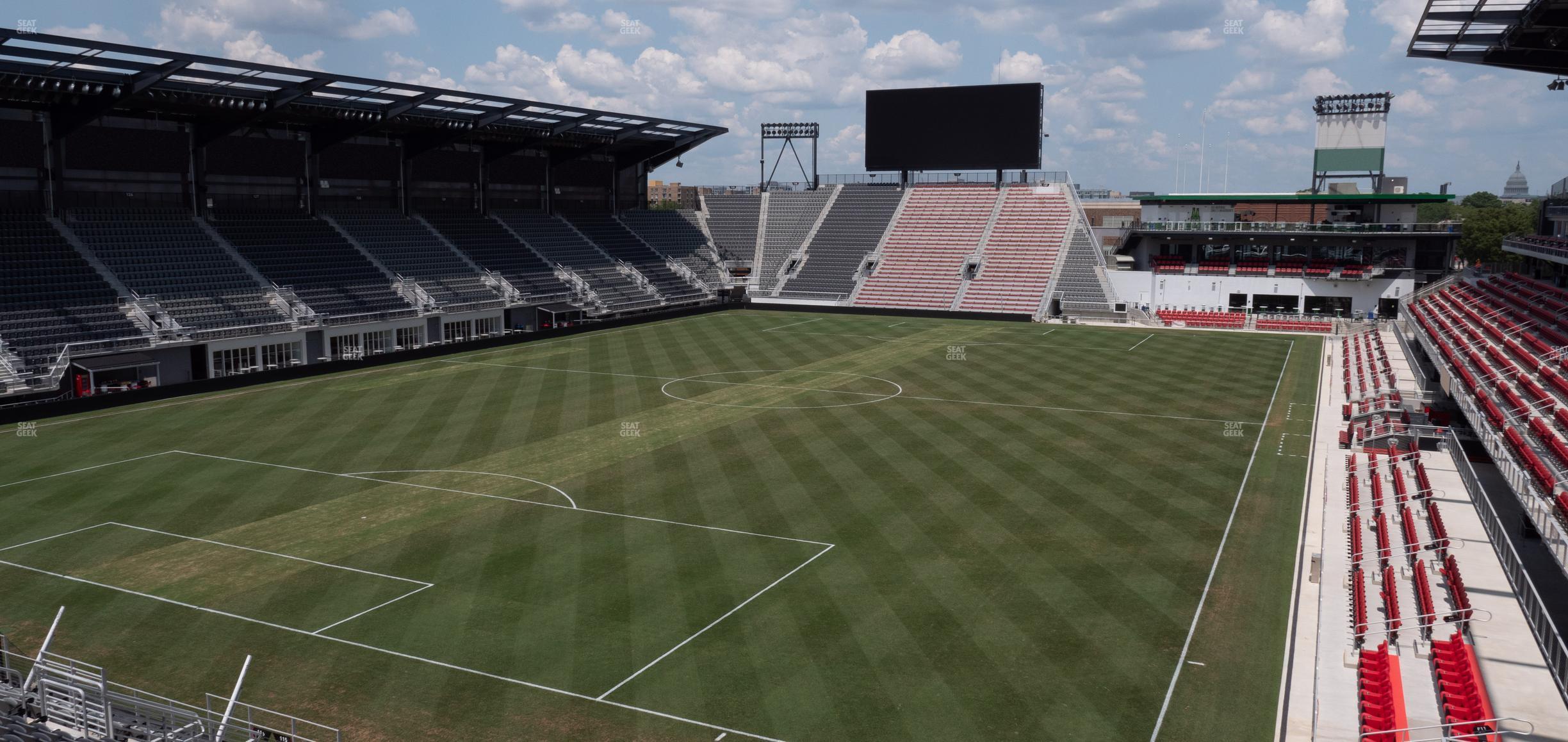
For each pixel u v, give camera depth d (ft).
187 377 180.45
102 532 94.68
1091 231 315.99
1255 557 88.22
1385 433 127.44
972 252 321.93
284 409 152.05
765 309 314.76
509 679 66.03
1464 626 72.38
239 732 58.95
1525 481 75.46
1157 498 105.40
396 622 74.84
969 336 245.45
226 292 197.47
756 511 101.14
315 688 64.85
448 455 123.85
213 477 113.50
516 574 84.23
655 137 315.37
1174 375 184.85
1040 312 289.12
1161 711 61.77
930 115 325.21
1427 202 286.66
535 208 307.17
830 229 350.23
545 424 141.79
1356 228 284.20
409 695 63.93
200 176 213.66
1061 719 60.75
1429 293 237.66
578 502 104.22
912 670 66.95
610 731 59.57
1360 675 64.49
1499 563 86.63
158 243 199.52
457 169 276.82
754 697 63.46
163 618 75.41
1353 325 264.31
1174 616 75.66
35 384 152.05
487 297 245.24
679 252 334.44
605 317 270.87
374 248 239.71
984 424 141.28
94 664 67.87
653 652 69.82
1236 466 118.93
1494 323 164.66
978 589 80.69
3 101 178.19
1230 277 291.58
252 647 70.74
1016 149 316.81
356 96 204.44
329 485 110.63
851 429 137.69
